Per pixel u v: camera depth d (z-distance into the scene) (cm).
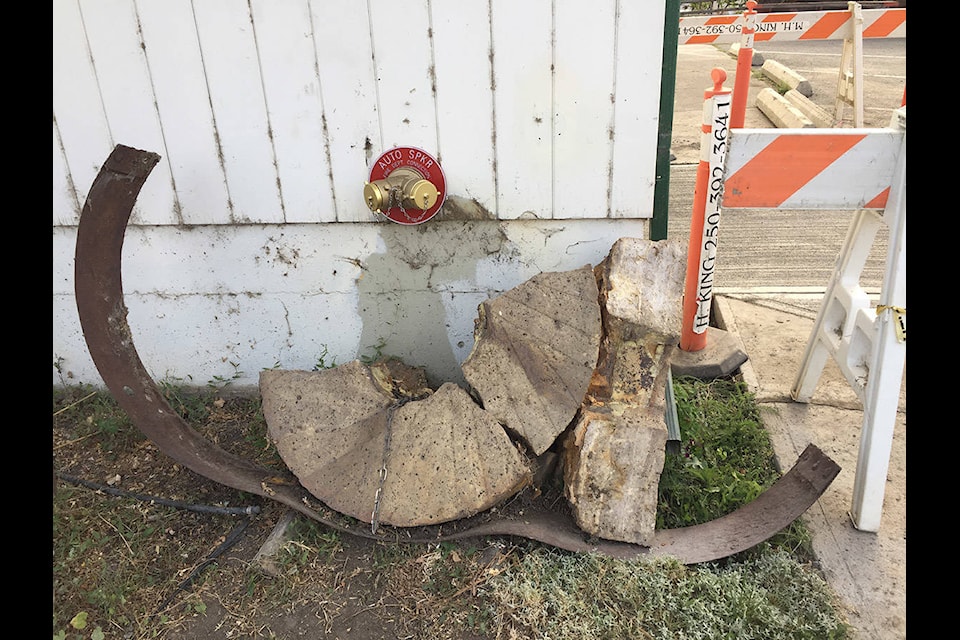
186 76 266
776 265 448
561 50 250
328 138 272
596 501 235
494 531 242
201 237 297
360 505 243
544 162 269
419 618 222
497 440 238
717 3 1283
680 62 1119
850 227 281
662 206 283
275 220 289
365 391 261
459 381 317
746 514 248
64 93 274
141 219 292
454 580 232
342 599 229
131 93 271
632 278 250
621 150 265
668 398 290
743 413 316
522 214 279
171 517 262
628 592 223
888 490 274
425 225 285
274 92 266
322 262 298
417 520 239
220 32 258
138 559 245
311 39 256
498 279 294
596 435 235
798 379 320
